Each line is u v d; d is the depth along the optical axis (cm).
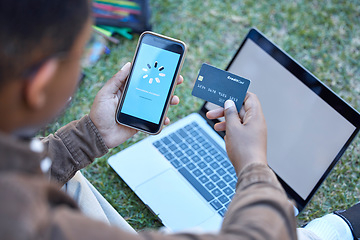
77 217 48
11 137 48
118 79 102
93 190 109
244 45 131
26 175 48
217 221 116
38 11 46
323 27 174
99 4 160
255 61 129
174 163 126
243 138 84
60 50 49
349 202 131
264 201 60
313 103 119
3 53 45
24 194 44
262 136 86
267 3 178
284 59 123
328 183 134
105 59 162
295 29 173
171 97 104
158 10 177
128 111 104
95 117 99
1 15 44
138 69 105
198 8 177
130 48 165
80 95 151
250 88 129
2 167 47
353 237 117
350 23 174
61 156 96
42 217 45
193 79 159
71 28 49
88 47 61
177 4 179
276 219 57
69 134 97
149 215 125
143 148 129
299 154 121
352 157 140
